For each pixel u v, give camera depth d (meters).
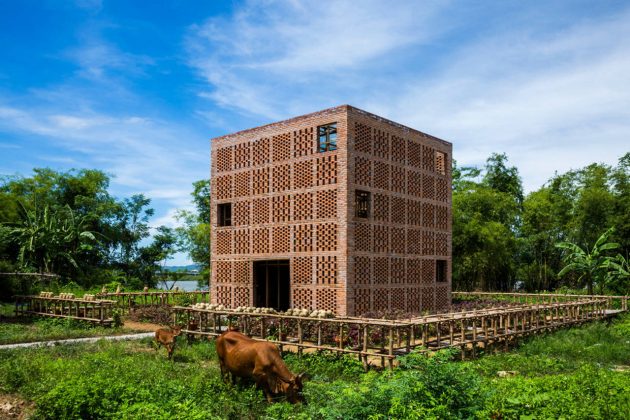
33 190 44.47
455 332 18.44
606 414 7.73
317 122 21.28
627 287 33.62
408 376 8.18
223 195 25.11
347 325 15.05
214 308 17.75
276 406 8.49
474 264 39.06
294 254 21.66
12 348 14.97
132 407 7.96
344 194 20.08
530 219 45.06
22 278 30.16
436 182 25.81
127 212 49.31
